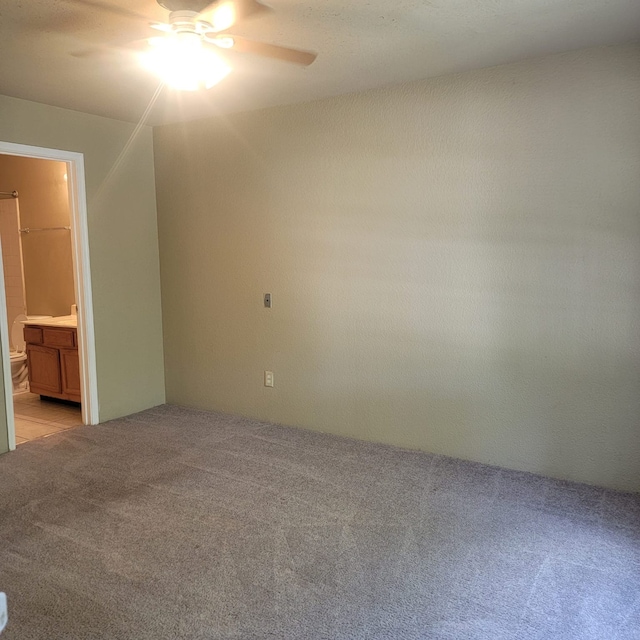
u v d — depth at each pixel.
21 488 3.18
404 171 3.51
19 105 3.66
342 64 3.03
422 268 3.53
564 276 3.08
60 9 2.27
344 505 2.92
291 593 2.20
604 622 2.02
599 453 3.11
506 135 3.15
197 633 1.98
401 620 2.04
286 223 4.04
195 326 4.63
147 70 3.05
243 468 3.43
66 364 4.80
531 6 2.29
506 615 2.06
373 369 3.80
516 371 3.29
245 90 3.53
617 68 2.82
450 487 3.12
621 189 2.89
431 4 2.25
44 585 2.26
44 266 5.52
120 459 3.60
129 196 4.46
